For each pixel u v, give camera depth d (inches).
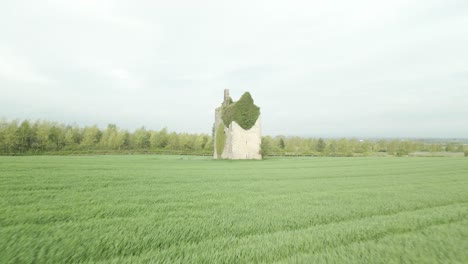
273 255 156.8
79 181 543.2
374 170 968.9
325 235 198.1
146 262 144.9
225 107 1915.6
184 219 252.5
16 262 141.9
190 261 146.6
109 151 2893.7
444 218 258.7
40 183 500.1
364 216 278.2
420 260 147.2
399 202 354.9
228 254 156.6
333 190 480.4
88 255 155.2
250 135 1796.3
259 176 748.0
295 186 535.5
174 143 3585.1
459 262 144.9
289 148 3661.4
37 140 2733.8
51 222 234.4
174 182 584.4
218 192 445.7
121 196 388.2
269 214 277.4
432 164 1275.8
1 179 543.8
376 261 146.3
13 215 257.0
